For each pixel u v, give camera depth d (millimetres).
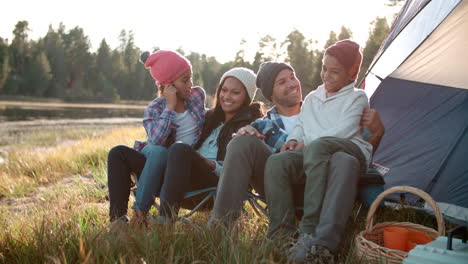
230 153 2389
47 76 89750
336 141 2248
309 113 2625
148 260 1864
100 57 102500
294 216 2289
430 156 3738
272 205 2277
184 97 3102
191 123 3104
